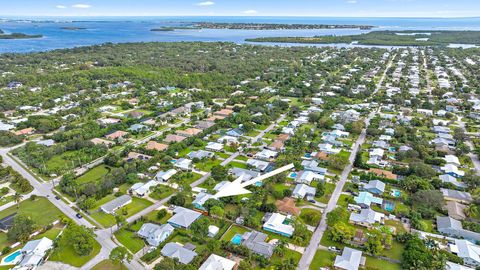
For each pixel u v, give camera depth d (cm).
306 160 15362
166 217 11275
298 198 12256
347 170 14562
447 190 12556
